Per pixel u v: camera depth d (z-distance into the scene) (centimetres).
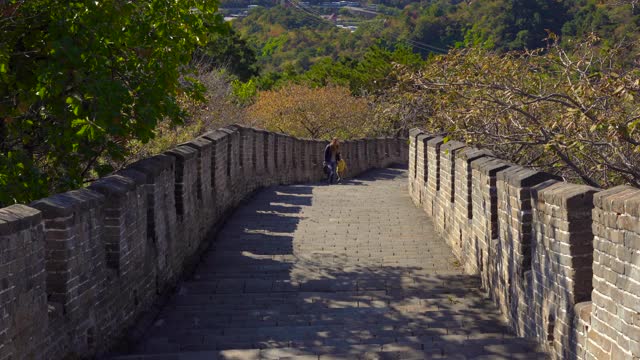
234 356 739
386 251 1376
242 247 1412
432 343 790
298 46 12244
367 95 5053
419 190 1967
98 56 1024
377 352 752
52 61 1005
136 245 927
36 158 1166
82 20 1010
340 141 3634
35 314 618
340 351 757
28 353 603
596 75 1012
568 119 1058
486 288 1061
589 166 1205
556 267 743
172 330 912
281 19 13175
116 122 1020
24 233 597
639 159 1105
